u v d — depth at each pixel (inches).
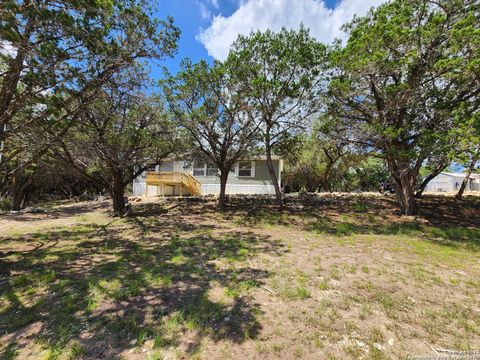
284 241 265.6
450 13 291.0
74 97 221.9
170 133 449.1
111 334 102.2
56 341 97.2
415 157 299.3
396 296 133.4
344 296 133.8
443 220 351.9
